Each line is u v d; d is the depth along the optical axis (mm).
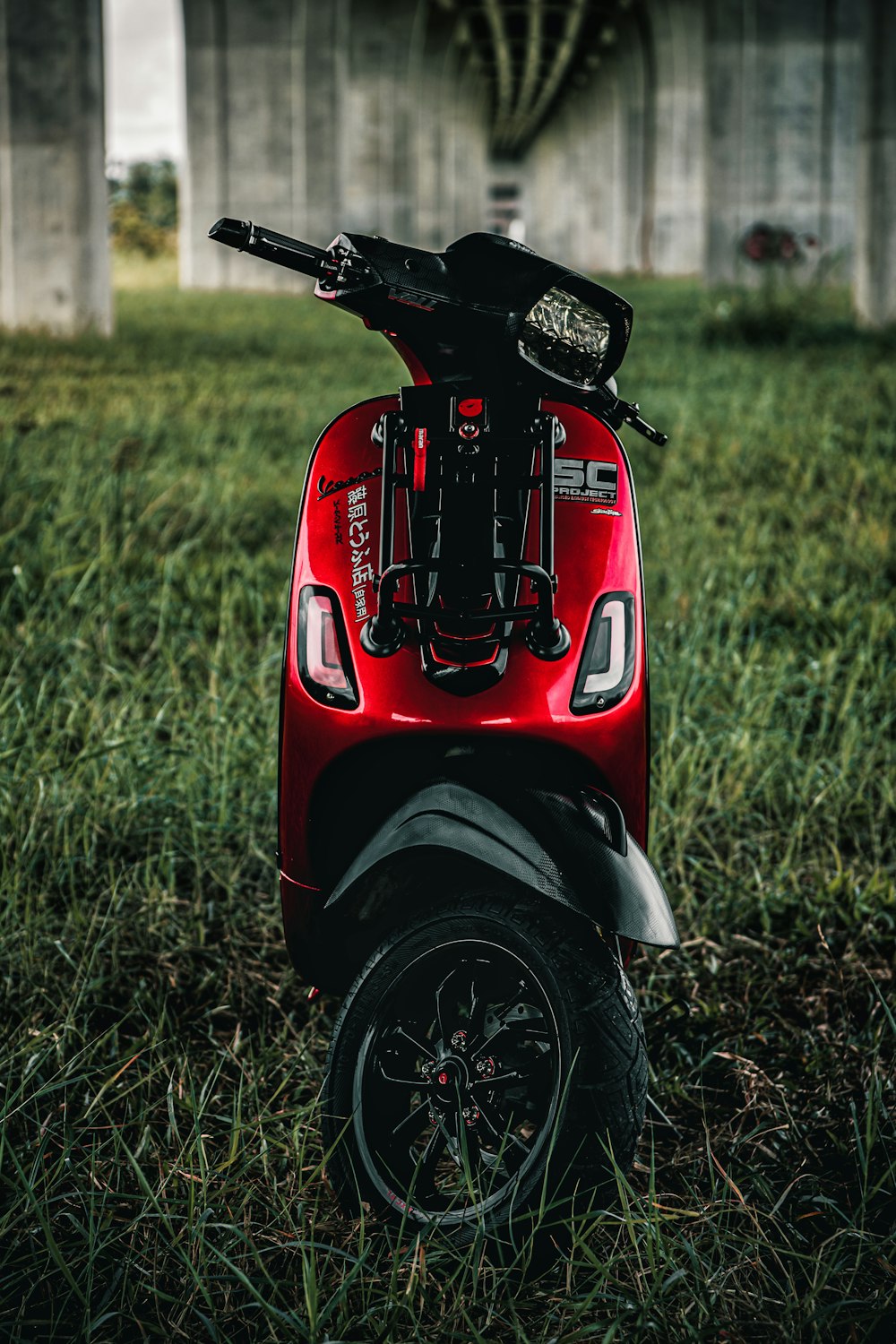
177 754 3994
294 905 2451
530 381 2287
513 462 2375
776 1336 2113
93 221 20531
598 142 71625
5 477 6992
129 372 14211
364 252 2201
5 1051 2766
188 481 7684
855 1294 2232
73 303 20547
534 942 2176
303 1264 2162
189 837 3738
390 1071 2299
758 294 21172
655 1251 2234
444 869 2387
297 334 20203
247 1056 2838
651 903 2158
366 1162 2238
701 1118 2750
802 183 31531
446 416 2348
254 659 5070
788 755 4203
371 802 2375
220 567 6000
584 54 69938
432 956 2207
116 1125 2570
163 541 6504
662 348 17109
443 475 2309
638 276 52406
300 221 38844
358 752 2289
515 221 118250
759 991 3209
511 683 2260
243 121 38656
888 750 4293
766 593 6090
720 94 30531
